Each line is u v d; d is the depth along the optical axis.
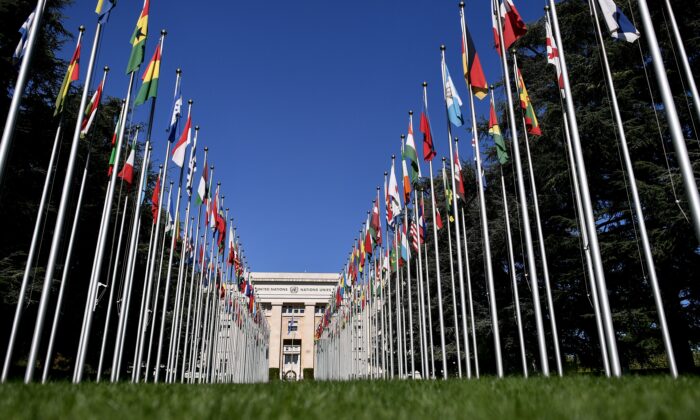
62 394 5.25
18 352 28.77
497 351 13.95
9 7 23.20
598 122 23.80
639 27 24.00
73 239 16.64
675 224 20.33
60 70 26.94
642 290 23.67
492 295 14.34
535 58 30.34
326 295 98.25
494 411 3.88
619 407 3.83
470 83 15.98
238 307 46.12
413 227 26.39
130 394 5.47
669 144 24.03
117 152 16.27
